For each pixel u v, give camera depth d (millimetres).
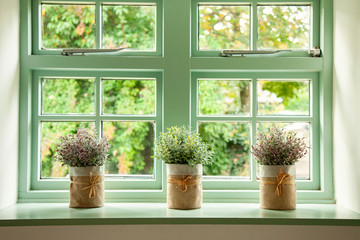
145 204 2082
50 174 2197
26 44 2127
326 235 1819
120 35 2225
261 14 2219
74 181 1971
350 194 1921
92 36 2221
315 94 2203
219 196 2139
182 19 2141
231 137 2223
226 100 2230
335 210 1918
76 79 2217
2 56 1891
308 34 2217
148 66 2133
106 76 2203
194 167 1945
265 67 2150
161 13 2215
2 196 1917
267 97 2217
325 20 2150
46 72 2188
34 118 2180
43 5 2223
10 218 1709
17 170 2100
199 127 2221
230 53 2148
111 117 2201
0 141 1873
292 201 1938
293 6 2225
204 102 2225
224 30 2221
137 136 2217
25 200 2113
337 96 2074
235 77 2219
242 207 2000
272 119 2213
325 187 2131
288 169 1939
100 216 1752
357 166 1845
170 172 1955
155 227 1829
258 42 2221
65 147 1985
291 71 2197
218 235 1832
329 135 2137
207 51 2211
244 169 2215
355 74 1863
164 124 2127
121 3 2225
